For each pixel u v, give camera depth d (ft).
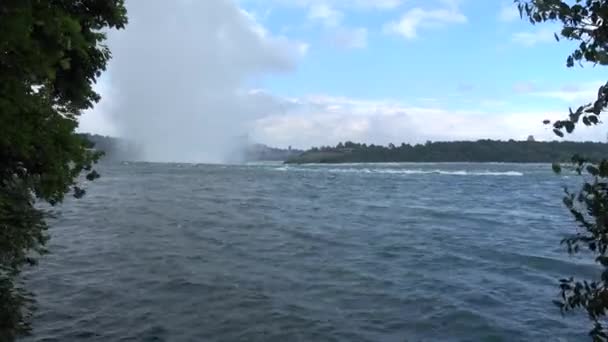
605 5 10.58
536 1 11.17
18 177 16.92
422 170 371.56
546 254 60.23
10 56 12.84
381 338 31.60
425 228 83.46
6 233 17.11
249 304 37.50
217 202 121.90
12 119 13.43
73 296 38.40
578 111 11.10
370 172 325.42
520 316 36.14
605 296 11.46
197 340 30.48
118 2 18.90
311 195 150.20
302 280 45.32
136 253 55.57
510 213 110.93
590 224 11.44
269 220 89.20
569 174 11.99
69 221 80.69
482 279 47.52
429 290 42.98
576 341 31.45
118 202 113.91
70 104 18.37
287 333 31.94
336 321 34.42
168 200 123.34
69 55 17.51
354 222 89.45
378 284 44.60
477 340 31.58
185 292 40.22
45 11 13.57
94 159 17.29
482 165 536.01
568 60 11.31
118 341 29.99
